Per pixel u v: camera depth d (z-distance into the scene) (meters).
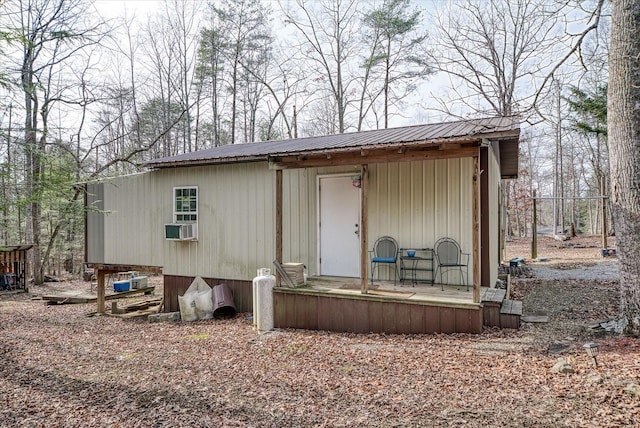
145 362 4.98
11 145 7.84
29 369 4.78
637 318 4.61
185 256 8.91
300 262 7.91
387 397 3.44
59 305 10.60
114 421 3.30
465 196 6.56
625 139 4.81
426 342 5.15
